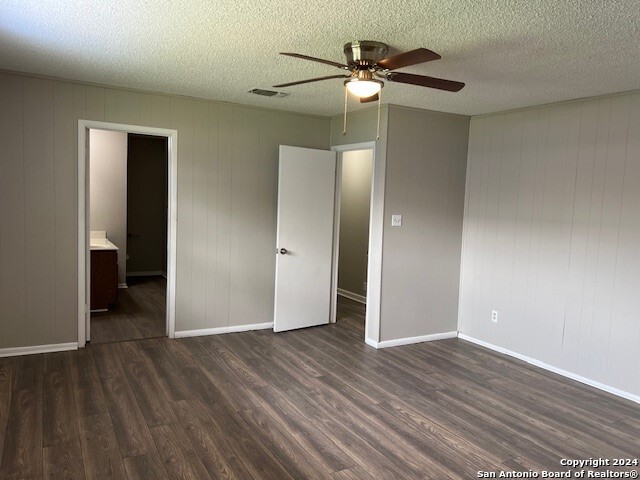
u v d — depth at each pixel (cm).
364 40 277
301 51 310
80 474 254
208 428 308
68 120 420
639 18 232
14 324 418
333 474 263
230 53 319
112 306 611
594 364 403
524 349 461
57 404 332
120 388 363
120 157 703
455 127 506
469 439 308
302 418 327
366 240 676
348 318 596
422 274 503
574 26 246
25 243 415
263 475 260
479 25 251
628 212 378
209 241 498
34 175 412
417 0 222
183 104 470
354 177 696
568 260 421
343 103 473
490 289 495
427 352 478
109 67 367
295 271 531
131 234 821
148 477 254
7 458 266
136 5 241
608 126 389
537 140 445
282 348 473
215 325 509
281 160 509
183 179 478
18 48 322
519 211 463
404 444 298
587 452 298
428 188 496
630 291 378
